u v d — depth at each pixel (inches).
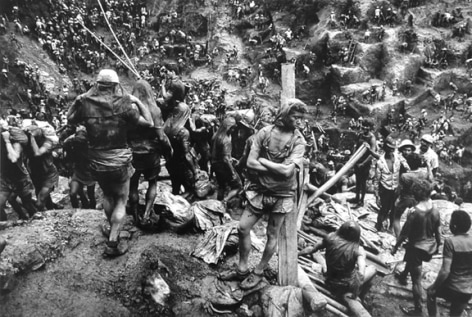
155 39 1870.1
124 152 263.7
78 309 253.1
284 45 1797.5
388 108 1464.1
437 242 272.4
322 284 285.4
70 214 325.1
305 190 352.2
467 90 1496.1
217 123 407.2
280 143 243.1
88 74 1558.8
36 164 343.6
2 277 250.7
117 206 279.7
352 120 1381.6
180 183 375.2
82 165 354.6
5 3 1438.2
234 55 1856.5
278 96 1675.7
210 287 273.0
